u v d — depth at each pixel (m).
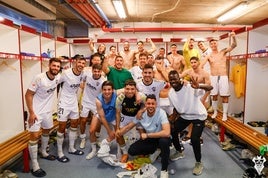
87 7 5.52
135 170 3.03
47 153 3.50
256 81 4.00
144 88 3.35
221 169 3.06
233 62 4.79
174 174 2.93
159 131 2.95
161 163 2.99
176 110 3.20
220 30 7.91
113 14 7.61
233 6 6.57
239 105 4.88
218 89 4.36
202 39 6.14
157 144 3.06
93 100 3.76
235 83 4.64
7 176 2.80
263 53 3.41
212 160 3.36
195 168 2.95
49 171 3.03
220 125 4.20
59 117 3.38
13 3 4.89
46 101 3.12
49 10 6.25
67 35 8.52
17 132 3.61
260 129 3.72
